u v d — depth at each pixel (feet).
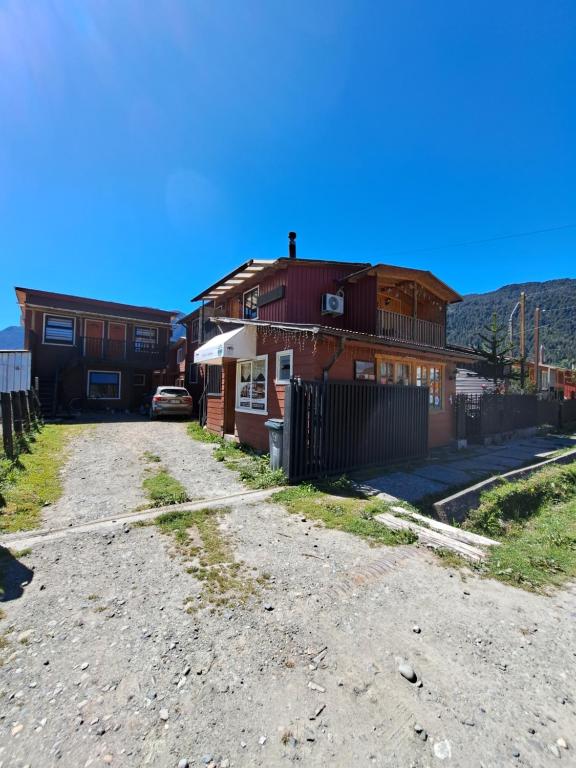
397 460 28.73
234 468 27.12
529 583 11.68
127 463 27.86
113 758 5.74
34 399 46.11
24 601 10.06
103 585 10.98
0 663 7.74
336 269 40.11
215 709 6.69
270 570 12.05
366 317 38.06
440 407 42.22
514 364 82.28
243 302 47.39
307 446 23.38
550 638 8.93
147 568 12.06
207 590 10.78
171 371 101.81
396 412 28.76
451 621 9.52
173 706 6.75
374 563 12.69
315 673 7.59
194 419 61.67
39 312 72.95
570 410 66.85
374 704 6.81
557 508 23.84
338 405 24.98
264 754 5.83
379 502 19.22
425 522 16.47
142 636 8.71
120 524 15.70
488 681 7.43
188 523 15.99
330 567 12.35
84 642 8.46
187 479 23.86
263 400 35.04
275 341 33.91
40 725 6.29
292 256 42.32
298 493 20.53
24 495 18.81
